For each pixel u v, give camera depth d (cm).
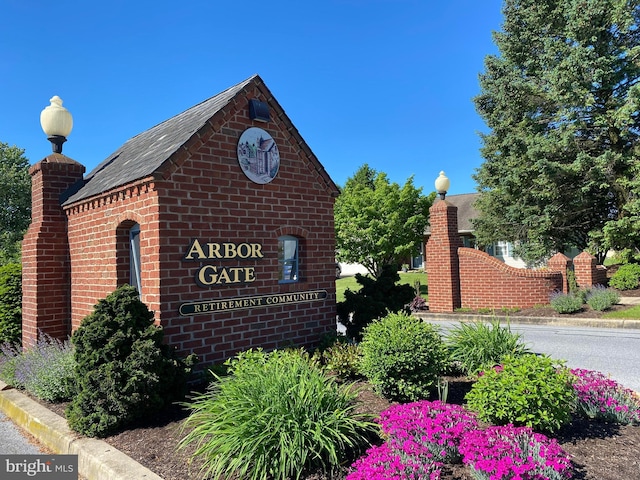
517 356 563
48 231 808
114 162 830
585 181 1716
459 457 363
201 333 601
